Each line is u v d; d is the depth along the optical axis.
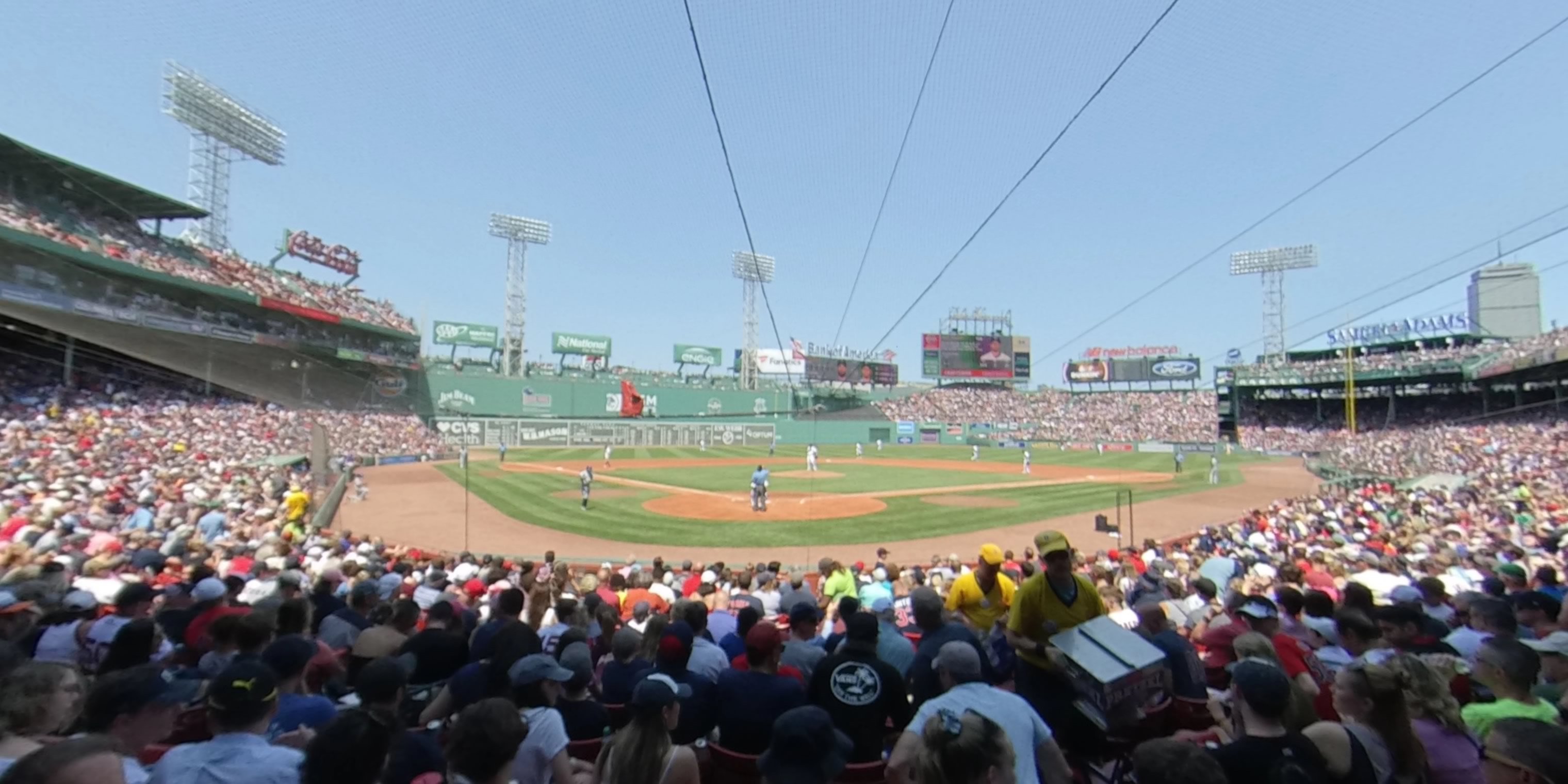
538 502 29.84
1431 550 14.03
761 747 4.47
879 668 4.45
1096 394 91.25
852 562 19.45
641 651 6.41
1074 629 4.44
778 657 4.79
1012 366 94.62
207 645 6.30
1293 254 71.25
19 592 7.16
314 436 26.31
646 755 3.51
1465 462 38.66
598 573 14.77
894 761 3.53
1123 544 21.75
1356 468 43.06
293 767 3.37
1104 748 4.61
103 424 19.30
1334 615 6.46
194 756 3.28
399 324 42.44
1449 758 3.54
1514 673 4.02
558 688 4.55
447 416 62.94
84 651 6.24
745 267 79.56
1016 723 3.50
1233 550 16.58
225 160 48.91
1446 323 64.88
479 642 6.01
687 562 14.04
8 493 15.77
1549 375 45.25
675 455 60.25
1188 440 75.19
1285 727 3.76
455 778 3.19
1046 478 42.91
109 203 23.95
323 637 7.11
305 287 33.84
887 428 83.44
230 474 21.12
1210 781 2.53
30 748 3.19
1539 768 2.86
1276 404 76.88
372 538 18.95
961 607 7.09
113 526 14.63
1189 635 7.77
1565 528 15.87
